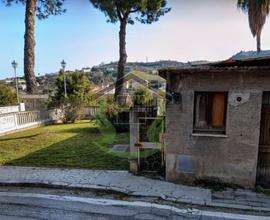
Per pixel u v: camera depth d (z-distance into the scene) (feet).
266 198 15.61
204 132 17.48
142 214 13.97
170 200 15.49
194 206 14.87
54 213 14.10
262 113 16.60
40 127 49.16
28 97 66.64
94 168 21.65
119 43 63.52
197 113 17.54
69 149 28.94
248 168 16.83
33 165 22.82
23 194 16.76
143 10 61.11
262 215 13.79
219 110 17.19
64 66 66.54
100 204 15.21
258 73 16.01
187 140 17.63
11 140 35.50
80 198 16.08
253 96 16.24
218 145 17.16
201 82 16.88
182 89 17.28
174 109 17.58
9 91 69.05
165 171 18.89
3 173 20.36
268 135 16.69
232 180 17.19
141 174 19.62
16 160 24.68
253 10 54.19
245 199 15.48
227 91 16.61
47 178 19.02
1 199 15.98
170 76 17.28
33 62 50.83
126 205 15.06
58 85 82.84
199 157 17.57
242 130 16.63
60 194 16.75
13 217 13.64
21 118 45.96
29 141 34.32
